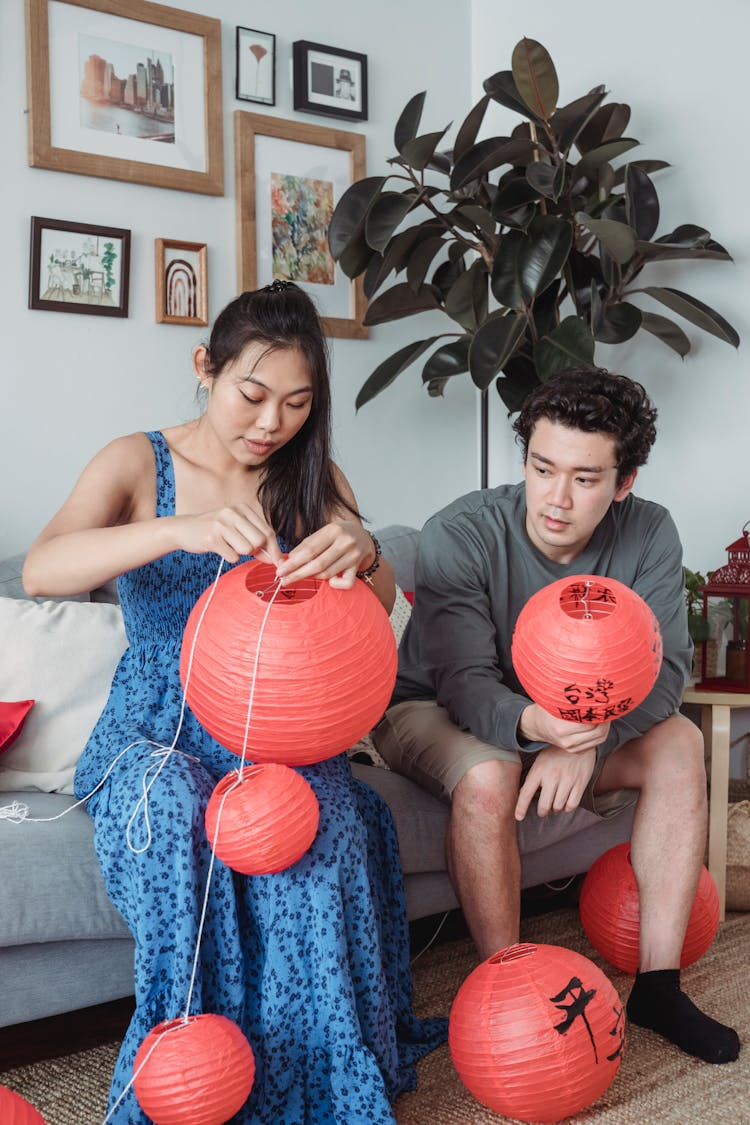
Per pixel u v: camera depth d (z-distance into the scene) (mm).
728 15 2936
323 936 1285
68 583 1346
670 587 1818
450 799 1697
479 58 3535
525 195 2805
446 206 3422
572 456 1592
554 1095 1294
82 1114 1407
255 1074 1276
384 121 3309
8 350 2572
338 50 3143
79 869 1479
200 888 1271
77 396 2686
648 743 1722
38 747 1775
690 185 3043
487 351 2711
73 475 2689
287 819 1187
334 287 3188
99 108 2680
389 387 3334
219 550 1246
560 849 2014
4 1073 1532
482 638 1744
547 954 1368
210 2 2883
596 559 1800
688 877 1642
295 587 1318
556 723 1503
